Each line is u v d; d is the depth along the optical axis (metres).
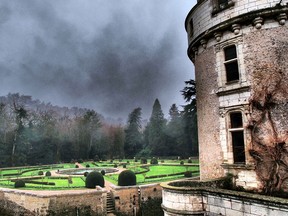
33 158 56.03
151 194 22.17
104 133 77.44
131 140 75.88
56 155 61.94
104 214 19.59
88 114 77.88
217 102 12.54
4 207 20.27
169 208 10.14
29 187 22.61
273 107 10.78
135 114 83.44
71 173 35.91
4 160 51.31
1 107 59.91
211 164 12.59
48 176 29.69
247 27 11.70
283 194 9.97
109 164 50.69
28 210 18.53
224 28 12.28
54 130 63.53
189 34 15.34
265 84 11.03
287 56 10.84
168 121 73.56
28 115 63.09
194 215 9.50
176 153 62.19
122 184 22.55
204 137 13.23
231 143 11.78
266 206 7.58
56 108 102.06
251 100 11.17
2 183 25.58
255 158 10.78
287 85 10.67
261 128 10.86
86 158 69.06
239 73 11.69
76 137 69.00
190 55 15.62
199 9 13.85
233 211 8.51
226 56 12.51
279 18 11.04
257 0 11.41
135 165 45.03
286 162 10.23
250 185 10.82
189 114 41.25
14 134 55.69
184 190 9.77
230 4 12.05
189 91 33.31
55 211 17.84
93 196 19.38
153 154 66.12
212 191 9.23
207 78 13.28
